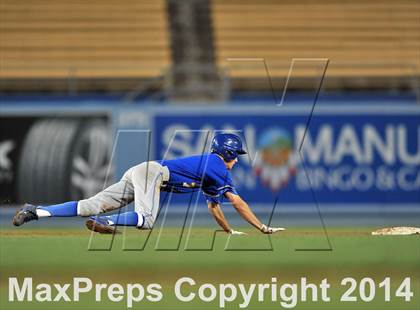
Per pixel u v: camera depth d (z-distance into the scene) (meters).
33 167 38.25
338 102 40.41
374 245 18.33
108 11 51.91
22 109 38.56
